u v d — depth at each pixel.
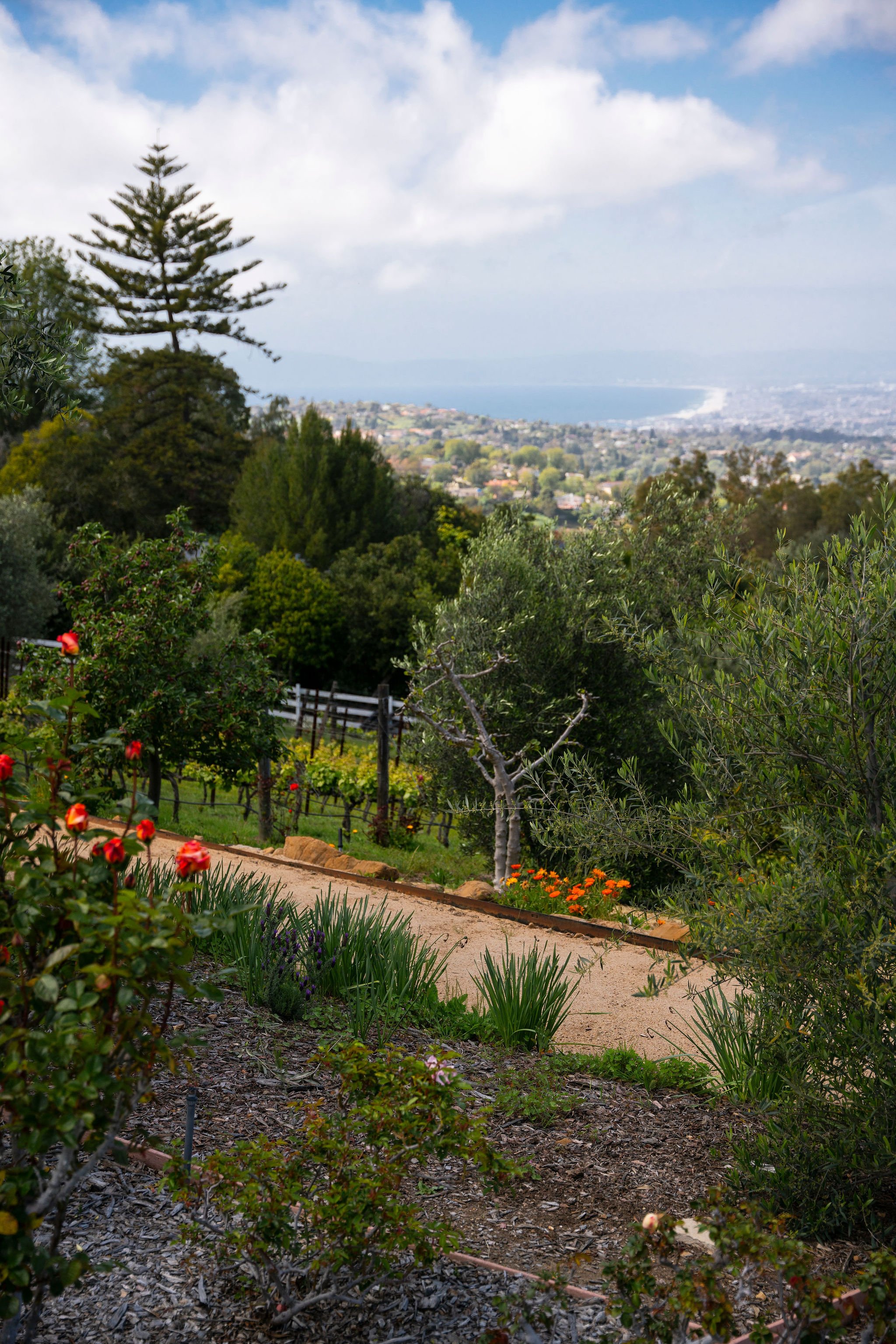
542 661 11.87
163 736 10.20
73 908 2.27
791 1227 3.68
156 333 44.25
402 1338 2.69
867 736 3.95
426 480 51.56
